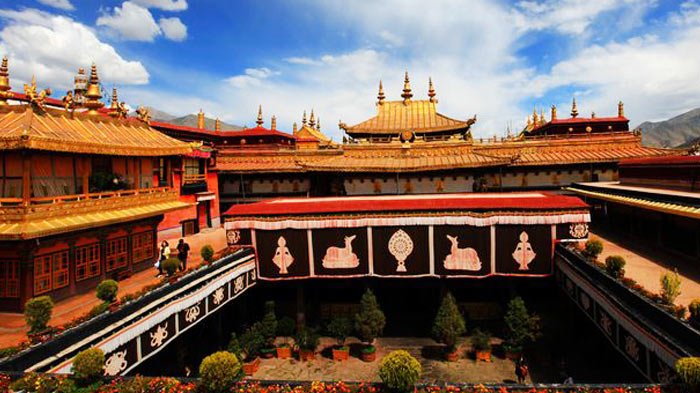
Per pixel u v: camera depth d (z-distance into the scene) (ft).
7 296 48.52
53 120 55.16
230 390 32.04
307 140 166.71
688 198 57.62
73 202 52.26
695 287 49.55
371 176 108.68
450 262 67.67
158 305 45.80
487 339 65.41
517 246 66.39
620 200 76.13
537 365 62.49
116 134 64.69
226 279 61.05
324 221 69.46
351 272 69.92
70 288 54.80
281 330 71.87
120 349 40.09
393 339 74.59
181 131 138.62
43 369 32.65
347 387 32.09
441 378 59.93
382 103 134.82
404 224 68.23
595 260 53.01
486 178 115.44
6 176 51.24
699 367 27.58
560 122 146.30
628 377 54.60
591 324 64.69
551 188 119.44
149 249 73.20
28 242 47.83
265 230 70.64
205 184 113.91
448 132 124.77
